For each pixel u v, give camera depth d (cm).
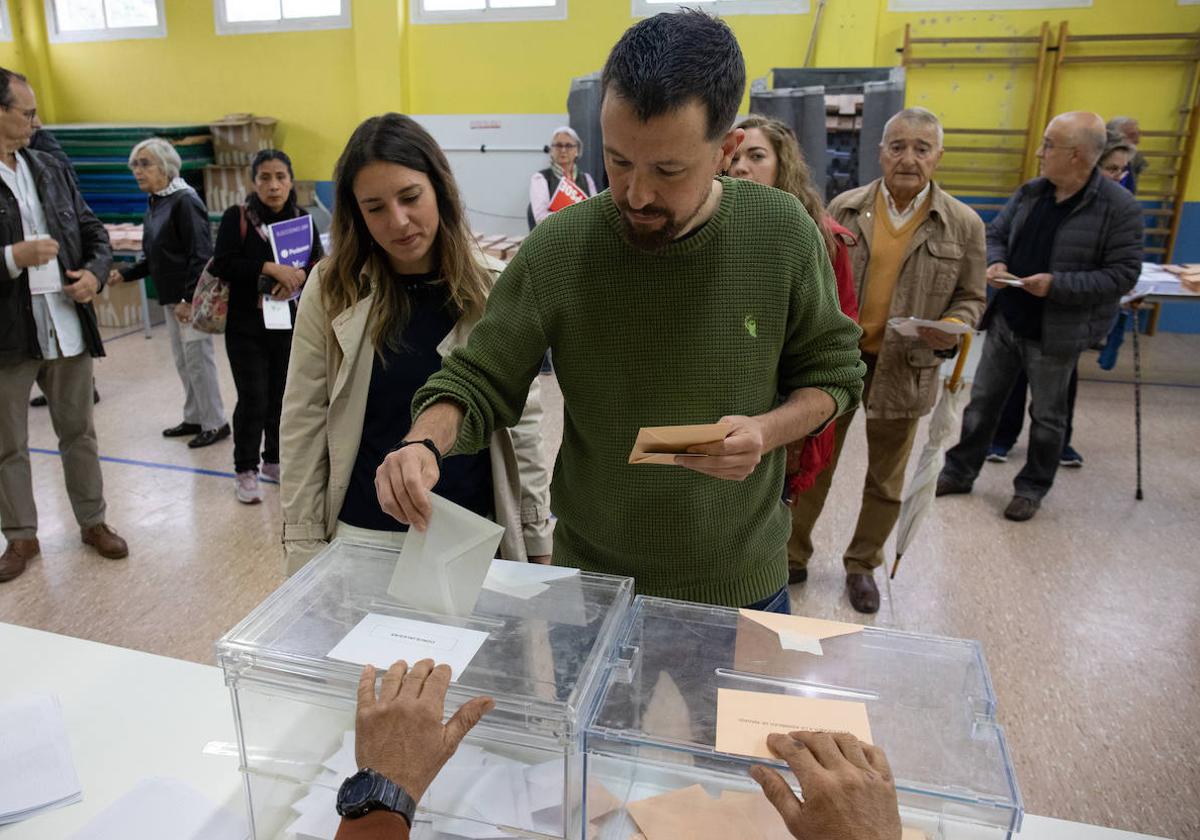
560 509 130
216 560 294
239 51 661
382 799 72
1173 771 199
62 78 705
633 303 108
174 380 493
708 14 90
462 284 149
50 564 289
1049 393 322
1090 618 264
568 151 504
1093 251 306
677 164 88
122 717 119
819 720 84
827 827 69
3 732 114
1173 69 543
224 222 311
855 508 345
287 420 151
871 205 251
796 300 112
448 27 622
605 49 605
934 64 566
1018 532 322
